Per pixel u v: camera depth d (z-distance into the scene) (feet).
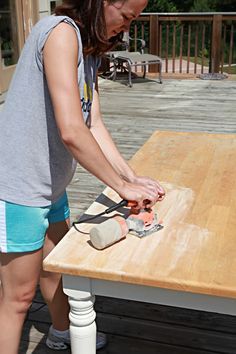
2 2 18.12
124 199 4.88
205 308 4.26
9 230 5.10
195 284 4.00
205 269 4.17
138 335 7.34
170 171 6.27
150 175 6.14
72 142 4.45
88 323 4.69
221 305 4.20
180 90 24.16
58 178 5.15
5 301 5.48
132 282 4.16
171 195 5.58
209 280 4.02
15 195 4.99
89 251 4.52
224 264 4.24
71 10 4.61
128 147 15.78
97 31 4.60
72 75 4.41
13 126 4.92
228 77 27.04
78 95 4.48
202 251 4.45
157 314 7.81
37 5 20.17
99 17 4.55
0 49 17.85
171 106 21.13
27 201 5.01
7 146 4.97
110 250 4.51
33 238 5.16
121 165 5.75
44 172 5.02
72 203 11.65
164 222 4.98
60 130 4.45
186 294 4.26
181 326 7.53
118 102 21.98
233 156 6.76
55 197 5.28
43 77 4.68
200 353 6.97
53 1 21.91
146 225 4.85
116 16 4.61
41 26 4.54
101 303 8.09
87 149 4.49
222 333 7.37
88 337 4.74
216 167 6.38
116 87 24.95
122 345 7.14
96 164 4.59
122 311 7.89
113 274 4.18
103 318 7.72
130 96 23.07
